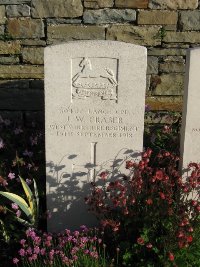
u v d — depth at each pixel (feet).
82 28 4.99
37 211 4.05
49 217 4.10
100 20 4.97
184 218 3.40
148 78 5.22
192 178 3.66
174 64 5.16
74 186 4.13
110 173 4.10
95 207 3.88
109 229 3.85
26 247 3.85
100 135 3.96
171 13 4.96
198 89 3.88
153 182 3.72
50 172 4.06
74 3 4.88
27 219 4.21
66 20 4.96
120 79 3.79
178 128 5.32
